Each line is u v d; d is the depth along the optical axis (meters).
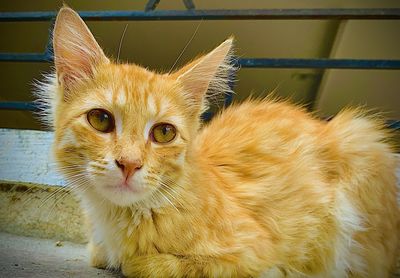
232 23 0.70
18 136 0.51
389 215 0.35
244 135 0.37
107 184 0.26
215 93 0.35
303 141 0.37
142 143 0.27
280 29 0.72
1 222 0.47
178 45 0.74
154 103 0.28
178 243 0.28
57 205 0.45
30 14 0.56
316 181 0.35
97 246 0.32
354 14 0.49
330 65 0.49
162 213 0.28
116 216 0.29
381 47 0.73
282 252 0.33
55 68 0.31
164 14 0.53
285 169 0.35
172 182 0.28
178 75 0.30
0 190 0.47
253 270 0.29
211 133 0.38
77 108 0.28
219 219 0.29
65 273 0.30
